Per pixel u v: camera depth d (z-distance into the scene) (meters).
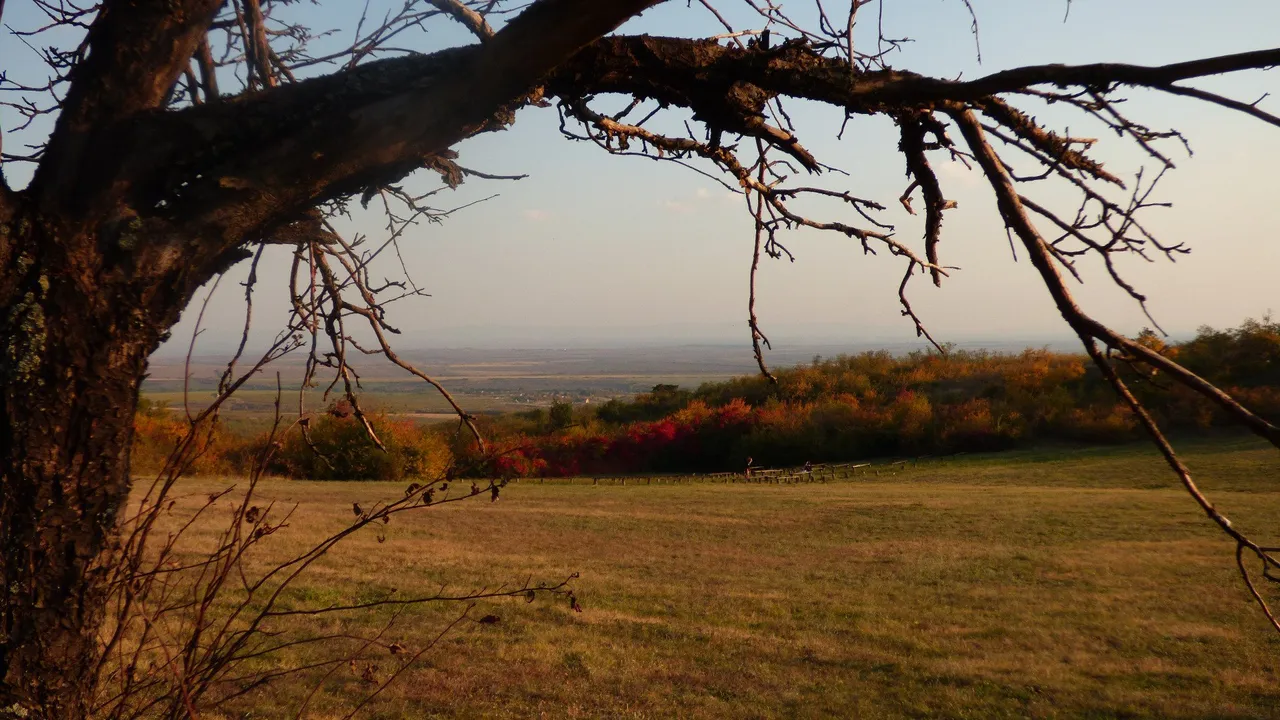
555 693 9.73
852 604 14.58
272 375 2.29
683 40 2.24
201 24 2.10
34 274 1.93
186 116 2.05
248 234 2.12
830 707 9.70
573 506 27.89
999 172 2.05
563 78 2.24
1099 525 22.88
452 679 9.89
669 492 34.22
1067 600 14.54
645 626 12.85
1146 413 1.67
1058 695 9.90
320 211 2.47
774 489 36.06
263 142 2.06
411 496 2.27
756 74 2.22
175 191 2.08
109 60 2.03
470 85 2.07
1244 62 1.46
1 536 1.92
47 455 1.93
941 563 18.28
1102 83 1.65
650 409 63.66
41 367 1.92
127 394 2.03
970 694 10.02
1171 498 28.62
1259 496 28.33
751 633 12.69
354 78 2.09
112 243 1.97
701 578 16.66
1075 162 2.13
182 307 2.09
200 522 12.43
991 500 29.23
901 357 67.25
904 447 51.78
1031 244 1.90
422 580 14.64
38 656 1.92
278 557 15.13
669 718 9.24
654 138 2.67
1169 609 13.60
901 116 2.34
